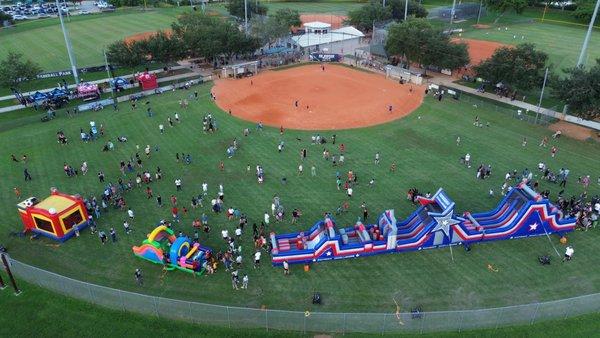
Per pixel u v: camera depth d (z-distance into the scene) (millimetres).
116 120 68062
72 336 31094
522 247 40000
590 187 49062
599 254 38969
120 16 148125
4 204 46844
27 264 38031
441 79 88688
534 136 61812
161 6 170625
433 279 36312
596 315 32375
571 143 59625
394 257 38938
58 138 60656
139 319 32250
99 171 53312
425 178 51406
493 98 77375
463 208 45688
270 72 92750
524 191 42000
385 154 57250
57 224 40062
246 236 41688
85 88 75875
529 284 35719
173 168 54031
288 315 32000
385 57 100500
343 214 44969
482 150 57969
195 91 80750
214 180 51375
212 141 61094
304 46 105438
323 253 38156
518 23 137750
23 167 54312
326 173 52719
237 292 35000
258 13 134000
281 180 51250
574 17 138000
